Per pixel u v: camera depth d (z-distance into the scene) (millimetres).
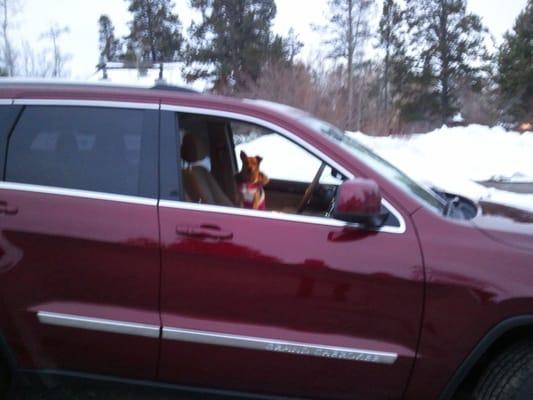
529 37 35438
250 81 23125
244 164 3463
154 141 2789
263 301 2635
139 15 42125
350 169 2740
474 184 10258
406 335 2588
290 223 2654
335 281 2582
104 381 2803
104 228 2688
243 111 2824
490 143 18797
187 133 2908
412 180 3178
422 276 2543
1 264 2740
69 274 2719
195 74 34875
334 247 2596
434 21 39844
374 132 21812
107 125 2834
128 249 2674
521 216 2992
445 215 2732
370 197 2500
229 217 2678
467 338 2541
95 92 2867
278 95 20312
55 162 2820
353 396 2678
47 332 2754
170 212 2691
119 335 2709
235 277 2633
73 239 2695
